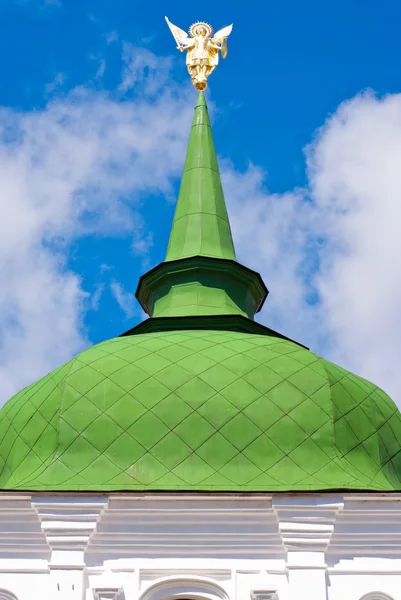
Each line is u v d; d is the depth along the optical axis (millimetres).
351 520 25250
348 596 24828
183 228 32656
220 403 26500
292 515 24906
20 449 27000
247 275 31844
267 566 24953
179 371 27000
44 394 27547
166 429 26281
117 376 27062
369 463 26766
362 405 27406
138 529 25156
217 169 33969
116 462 26047
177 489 25266
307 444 26297
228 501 25094
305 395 26797
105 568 25016
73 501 25062
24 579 25188
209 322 30312
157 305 31750
